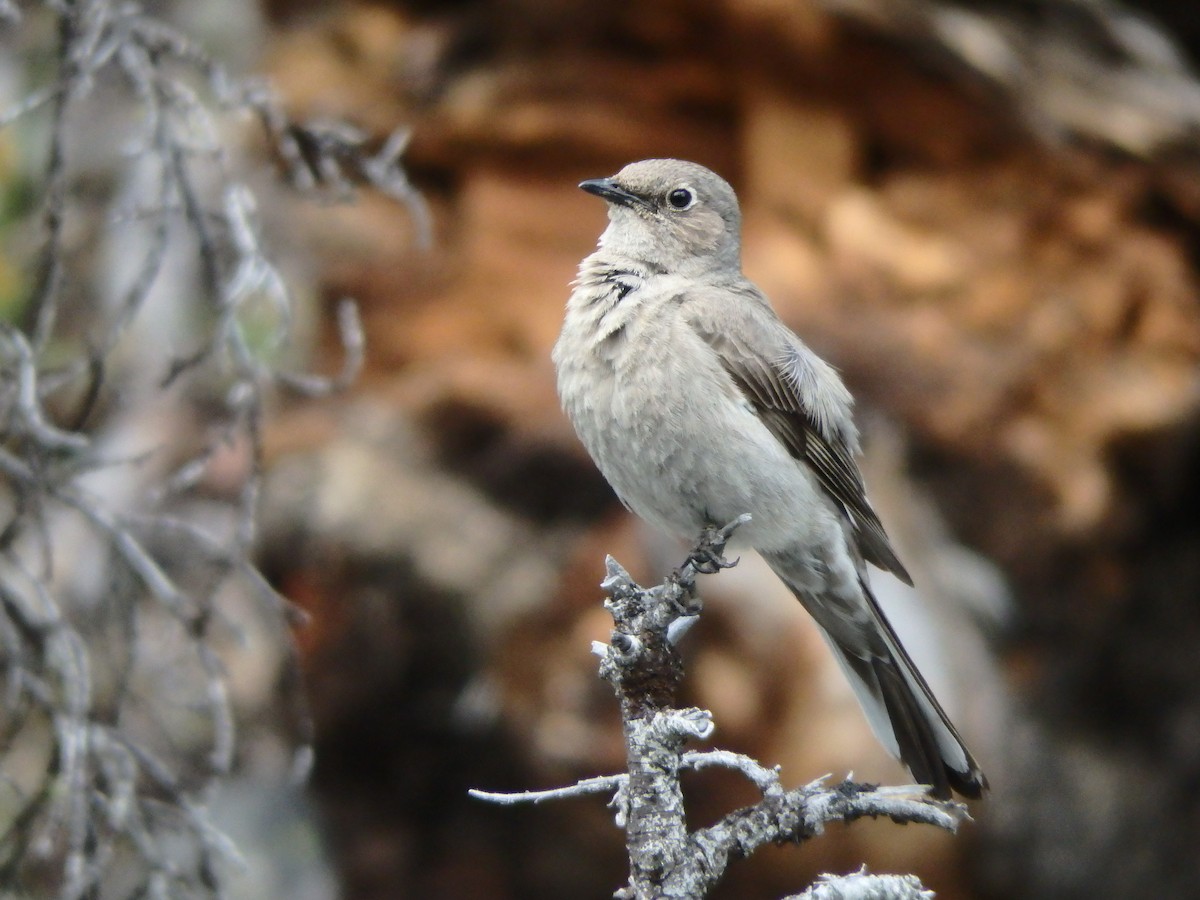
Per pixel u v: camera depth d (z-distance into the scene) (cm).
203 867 735
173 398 1071
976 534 1459
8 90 1034
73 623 909
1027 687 1536
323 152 789
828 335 1349
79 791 688
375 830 1418
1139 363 1415
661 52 1393
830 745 1207
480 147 1402
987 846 1429
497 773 1423
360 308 1366
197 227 743
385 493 1290
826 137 1399
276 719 1180
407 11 1456
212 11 1129
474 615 1286
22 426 692
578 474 1330
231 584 1129
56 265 726
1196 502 1574
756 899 1330
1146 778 1552
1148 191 1457
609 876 1413
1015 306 1395
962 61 1359
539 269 1373
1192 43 1694
